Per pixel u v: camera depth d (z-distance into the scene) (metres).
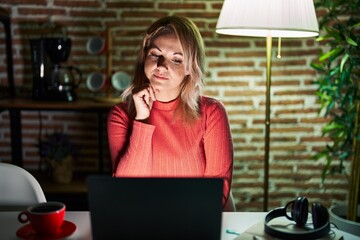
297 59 3.37
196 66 1.98
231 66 3.38
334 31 2.79
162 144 1.96
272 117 3.45
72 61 3.36
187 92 1.97
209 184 1.23
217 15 3.33
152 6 3.33
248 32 2.43
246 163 3.51
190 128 1.97
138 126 1.88
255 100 3.42
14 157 3.25
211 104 2.01
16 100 3.08
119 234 1.25
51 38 2.95
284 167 3.51
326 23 3.26
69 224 1.50
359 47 2.76
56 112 3.42
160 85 1.97
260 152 3.49
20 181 1.84
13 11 3.31
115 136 1.98
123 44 3.36
